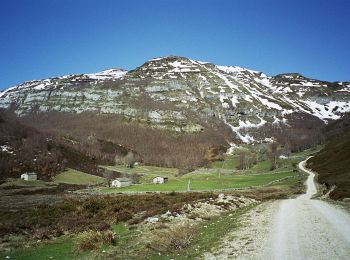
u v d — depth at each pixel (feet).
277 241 75.97
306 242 73.15
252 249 70.44
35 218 127.75
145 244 83.92
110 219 123.85
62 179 593.42
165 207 141.69
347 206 133.18
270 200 186.39
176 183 478.59
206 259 66.28
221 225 106.11
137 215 128.77
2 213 156.66
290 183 344.49
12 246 87.71
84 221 116.98
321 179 305.53
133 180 578.25
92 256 75.36
